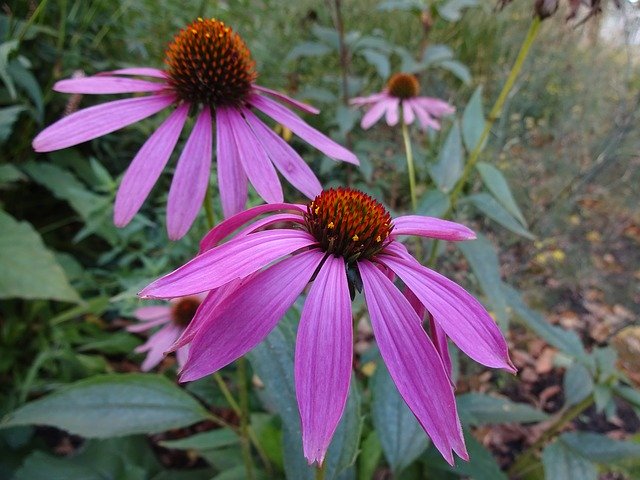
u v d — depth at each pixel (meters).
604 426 0.40
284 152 0.19
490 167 0.25
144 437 0.32
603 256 0.55
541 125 0.60
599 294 0.51
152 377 0.21
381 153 0.49
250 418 0.28
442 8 0.43
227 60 0.20
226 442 0.26
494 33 0.64
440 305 0.12
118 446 0.30
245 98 0.21
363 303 0.22
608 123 0.58
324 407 0.10
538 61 0.60
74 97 0.31
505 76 0.56
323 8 0.60
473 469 0.25
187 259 0.34
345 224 0.13
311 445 0.10
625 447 0.25
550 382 0.43
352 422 0.16
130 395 0.21
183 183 0.18
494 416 0.27
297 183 0.18
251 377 0.31
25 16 0.35
